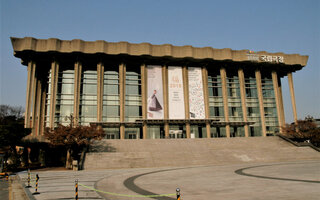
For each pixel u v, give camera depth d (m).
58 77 59.47
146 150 45.34
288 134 62.62
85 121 58.31
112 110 60.16
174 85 63.66
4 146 41.94
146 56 60.31
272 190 13.76
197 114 63.03
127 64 63.59
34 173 30.55
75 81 57.75
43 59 59.50
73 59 59.81
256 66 69.50
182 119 61.50
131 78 63.06
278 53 68.81
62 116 57.41
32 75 57.03
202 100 64.31
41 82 61.34
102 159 35.69
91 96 60.06
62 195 14.31
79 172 29.58
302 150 45.50
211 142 52.66
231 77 70.06
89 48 57.41
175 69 64.81
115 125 59.25
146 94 61.09
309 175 19.98
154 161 36.50
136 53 59.41
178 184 17.50
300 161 38.84
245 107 66.81
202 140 52.91
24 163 51.91
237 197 12.23
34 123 57.56
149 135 60.84
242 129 66.88
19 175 28.91
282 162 37.38
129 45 59.38
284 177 19.14
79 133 38.56
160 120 60.50
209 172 24.92
